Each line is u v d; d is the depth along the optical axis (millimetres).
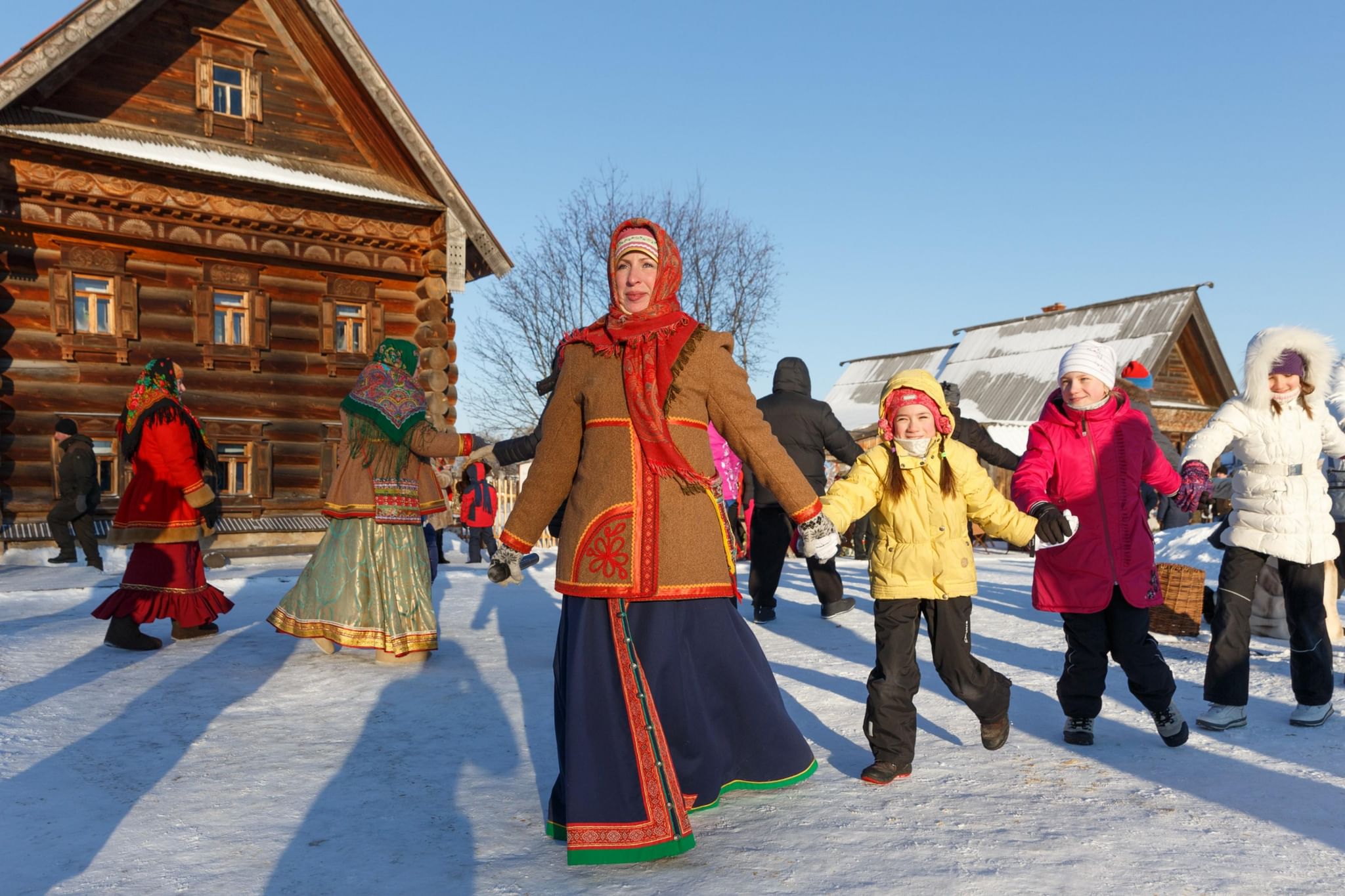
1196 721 4184
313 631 5535
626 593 2775
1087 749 3816
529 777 3482
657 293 2971
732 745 3049
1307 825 2912
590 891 2461
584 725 2709
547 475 3033
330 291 16172
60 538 12531
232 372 15367
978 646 6176
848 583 10219
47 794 3248
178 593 6016
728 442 2998
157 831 2916
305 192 15188
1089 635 3828
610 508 2834
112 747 3814
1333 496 6023
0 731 3945
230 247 15078
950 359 33125
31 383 13820
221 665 5449
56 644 6020
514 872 2607
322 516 16062
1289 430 4133
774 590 7301
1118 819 2971
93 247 14164
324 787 3357
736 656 3008
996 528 3486
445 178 16359
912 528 3473
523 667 5484
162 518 5973
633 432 2863
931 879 2484
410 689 4898
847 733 4102
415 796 3273
